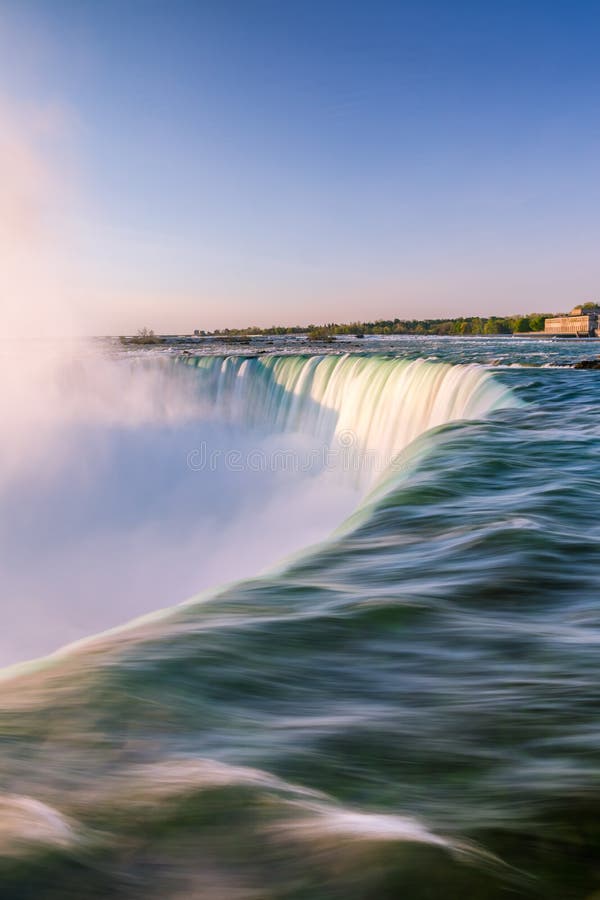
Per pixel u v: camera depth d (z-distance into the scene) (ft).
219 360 177.27
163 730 10.39
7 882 5.41
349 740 10.33
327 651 14.44
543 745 10.19
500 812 8.04
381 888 5.71
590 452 41.73
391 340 418.92
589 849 7.24
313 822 6.86
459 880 5.88
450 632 15.71
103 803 7.52
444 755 9.85
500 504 29.12
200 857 6.25
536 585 19.21
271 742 10.19
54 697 11.43
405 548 23.15
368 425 110.63
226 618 16.28
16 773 8.59
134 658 13.51
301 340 458.50
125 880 5.83
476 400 82.89
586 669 13.52
